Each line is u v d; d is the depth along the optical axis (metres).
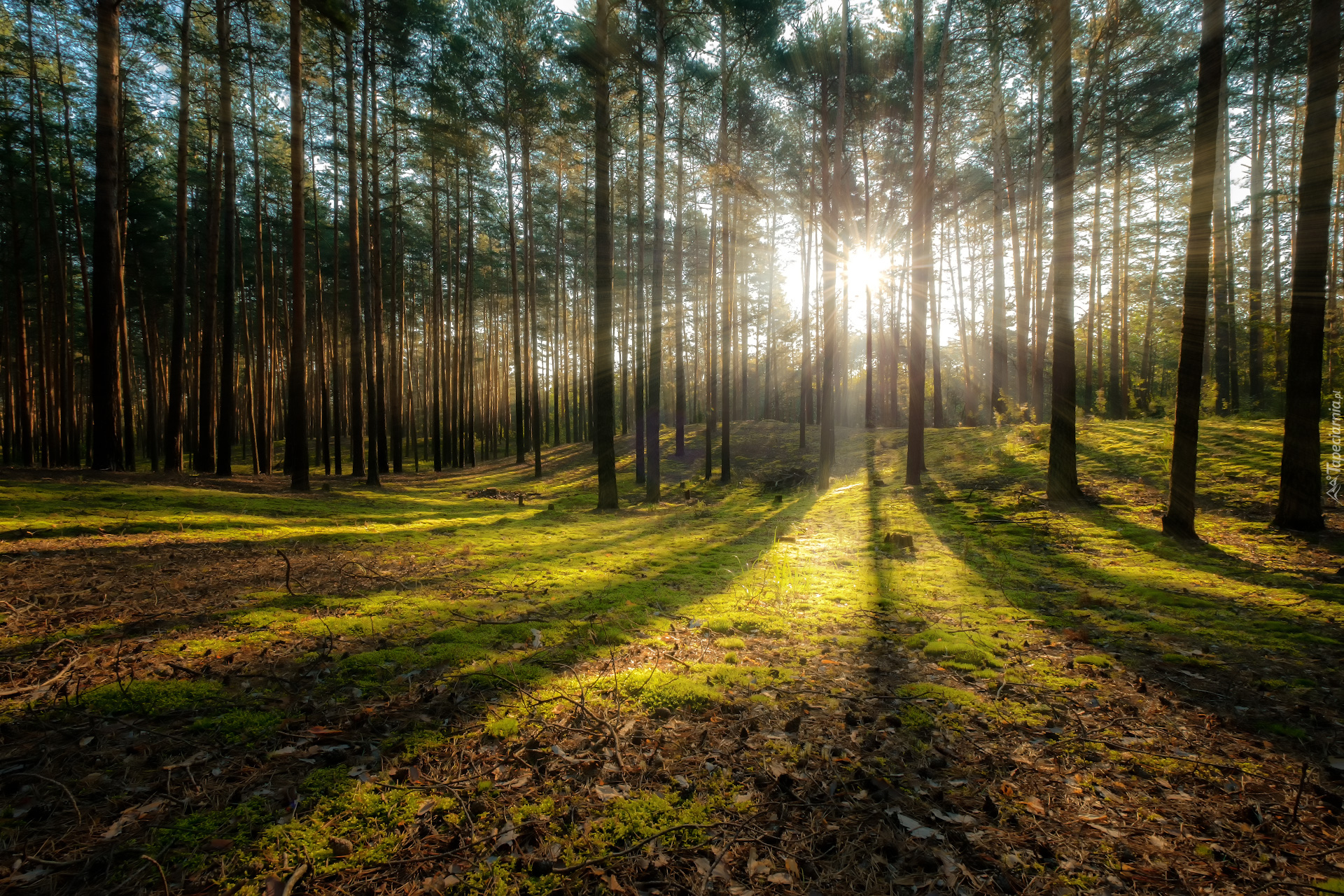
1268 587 6.00
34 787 2.18
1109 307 28.33
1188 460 8.22
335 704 2.97
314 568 6.10
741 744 2.73
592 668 3.59
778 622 4.81
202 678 3.15
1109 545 8.16
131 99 19.12
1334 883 1.89
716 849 2.01
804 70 17.06
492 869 1.88
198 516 8.79
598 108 12.32
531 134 21.28
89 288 19.31
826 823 2.17
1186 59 15.95
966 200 22.12
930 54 18.12
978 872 1.94
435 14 17.97
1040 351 20.64
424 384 43.78
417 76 18.94
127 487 11.02
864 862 1.97
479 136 21.08
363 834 2.02
